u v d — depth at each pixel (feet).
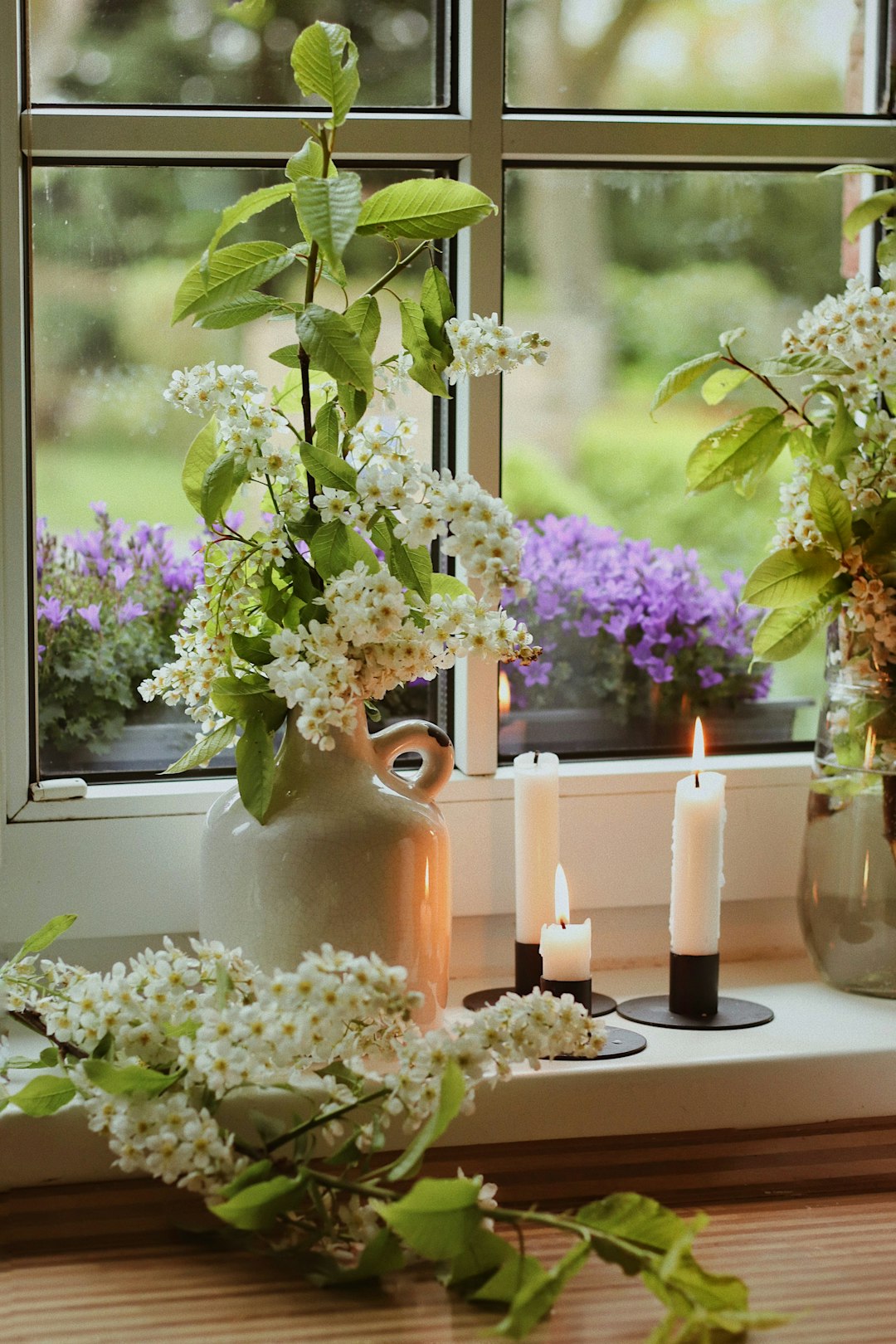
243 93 3.42
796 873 3.76
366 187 3.48
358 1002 2.32
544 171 3.55
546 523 3.67
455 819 3.55
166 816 3.39
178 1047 2.52
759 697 3.85
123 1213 2.68
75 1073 2.46
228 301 2.73
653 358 3.69
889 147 3.67
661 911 3.76
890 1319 2.28
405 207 2.76
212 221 3.43
